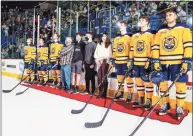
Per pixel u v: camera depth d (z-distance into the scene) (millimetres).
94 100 4238
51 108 3703
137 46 3564
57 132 2578
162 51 3127
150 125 2854
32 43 7242
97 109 3643
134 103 3678
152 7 6660
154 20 6059
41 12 9703
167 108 3256
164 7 6453
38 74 6594
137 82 3662
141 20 3543
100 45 4562
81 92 5020
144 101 3680
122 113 3393
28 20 10234
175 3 6230
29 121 2977
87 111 3518
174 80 2855
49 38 8570
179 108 2994
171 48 3033
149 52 3457
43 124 2859
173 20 3072
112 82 4664
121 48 3996
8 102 4168
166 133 2584
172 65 3037
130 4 7223
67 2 8633
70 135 2492
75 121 3004
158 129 2713
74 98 4453
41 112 3443
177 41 2988
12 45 10383
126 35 3998
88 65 4789
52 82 6441
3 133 2527
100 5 7805
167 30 3107
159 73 3041
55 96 4801
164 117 3074
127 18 6809
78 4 8336
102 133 2574
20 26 10602
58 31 7535
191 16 5645
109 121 3014
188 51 2855
